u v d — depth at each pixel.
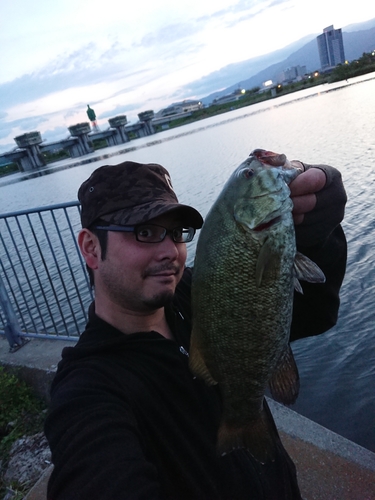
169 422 0.51
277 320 0.58
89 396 0.46
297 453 1.03
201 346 0.59
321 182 0.56
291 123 14.45
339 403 1.64
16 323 1.71
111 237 0.54
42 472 1.14
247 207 0.56
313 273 0.58
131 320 0.57
